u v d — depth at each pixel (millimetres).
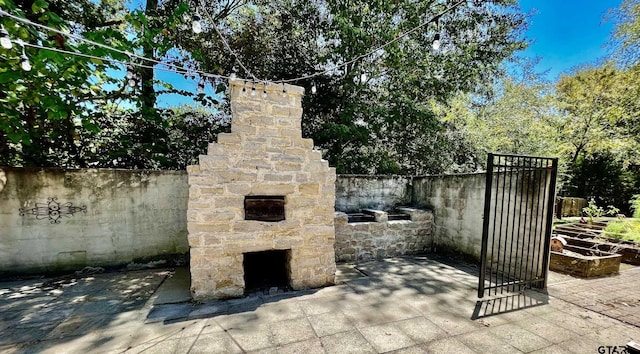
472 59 8070
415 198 7008
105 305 3461
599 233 7016
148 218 4992
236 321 3096
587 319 3205
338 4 7090
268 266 5051
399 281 4402
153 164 6535
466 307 3488
